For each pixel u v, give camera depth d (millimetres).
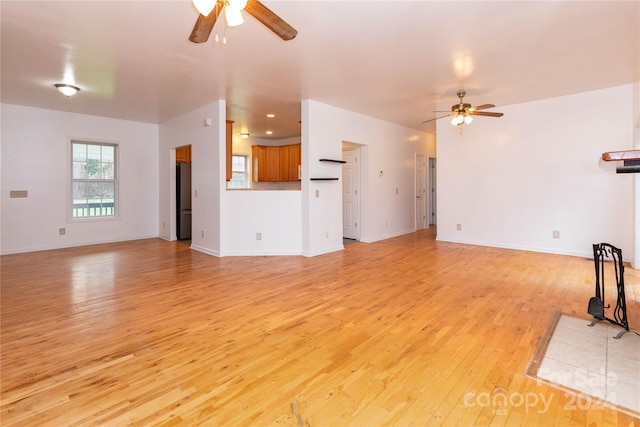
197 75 4043
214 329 2609
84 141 6145
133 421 1596
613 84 4500
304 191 5316
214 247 5391
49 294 3422
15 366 2064
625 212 4688
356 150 6602
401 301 3207
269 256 5270
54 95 4883
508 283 3760
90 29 2895
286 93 4789
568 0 2465
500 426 1566
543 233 5363
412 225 7840
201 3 1832
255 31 2924
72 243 6074
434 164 8867
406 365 2092
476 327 2625
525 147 5457
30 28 2879
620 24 2830
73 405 1707
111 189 6605
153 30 2916
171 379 1942
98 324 2693
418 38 3072
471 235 6148
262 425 1574
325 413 1657
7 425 1559
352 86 4465
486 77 4141
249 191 5352
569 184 5090
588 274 4094
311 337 2473
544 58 3555
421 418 1621
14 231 5469
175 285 3744
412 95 4883
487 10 2607
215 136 5250
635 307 3008
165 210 6879
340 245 5789
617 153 2191
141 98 5047
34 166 5629
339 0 2457
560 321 2723
